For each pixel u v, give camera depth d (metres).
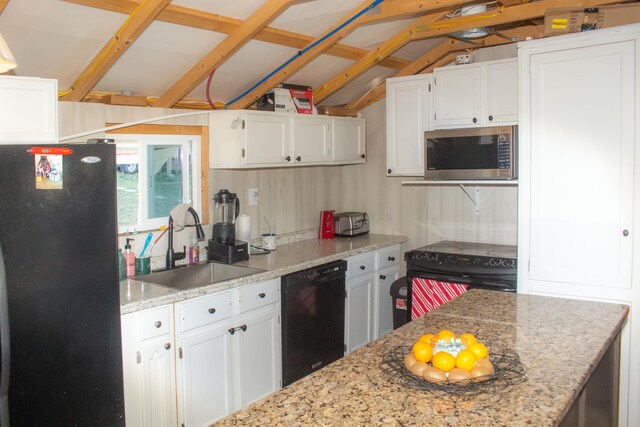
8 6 2.46
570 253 3.19
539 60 3.20
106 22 2.77
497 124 3.98
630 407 3.06
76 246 2.36
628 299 3.04
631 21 3.01
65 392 2.35
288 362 3.67
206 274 3.73
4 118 2.41
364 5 3.44
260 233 4.40
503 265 3.74
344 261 4.14
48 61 2.93
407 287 4.13
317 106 4.91
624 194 3.02
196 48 3.26
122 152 3.47
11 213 2.17
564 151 3.17
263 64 3.76
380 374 1.81
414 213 4.85
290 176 4.66
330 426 1.47
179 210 3.53
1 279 2.00
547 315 2.46
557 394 1.64
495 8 3.57
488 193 4.48
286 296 3.62
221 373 3.23
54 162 2.27
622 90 2.98
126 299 2.80
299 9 3.27
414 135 4.41
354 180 5.14
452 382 1.67
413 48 4.35
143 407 2.82
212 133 3.88
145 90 3.55
